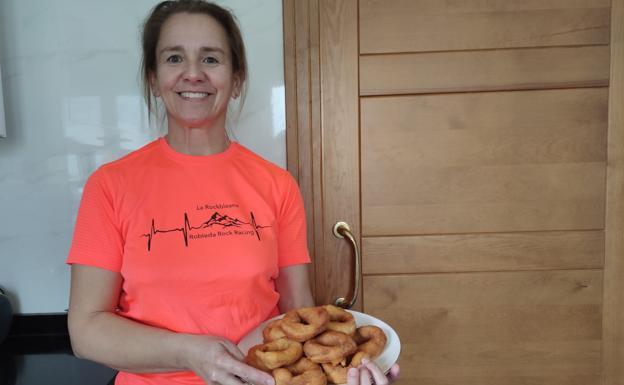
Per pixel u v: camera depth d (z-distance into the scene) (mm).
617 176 1427
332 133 1405
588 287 1453
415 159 1426
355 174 1420
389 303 1456
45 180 1374
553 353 1467
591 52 1395
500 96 1407
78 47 1343
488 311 1456
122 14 1338
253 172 977
